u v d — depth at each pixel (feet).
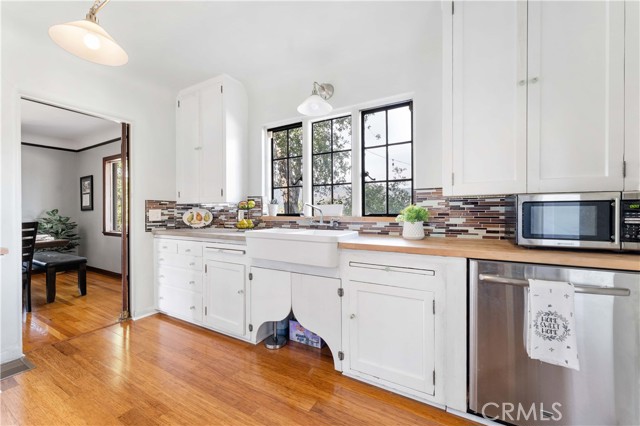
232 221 10.53
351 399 5.23
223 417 4.76
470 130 5.23
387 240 6.18
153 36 6.95
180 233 8.87
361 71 7.86
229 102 9.21
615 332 3.77
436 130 6.79
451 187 5.38
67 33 4.44
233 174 9.39
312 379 5.82
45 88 7.22
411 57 7.15
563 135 4.54
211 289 8.05
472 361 4.63
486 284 4.50
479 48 5.16
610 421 3.82
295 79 8.98
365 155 8.25
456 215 6.61
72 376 5.89
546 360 4.01
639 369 3.68
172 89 10.02
